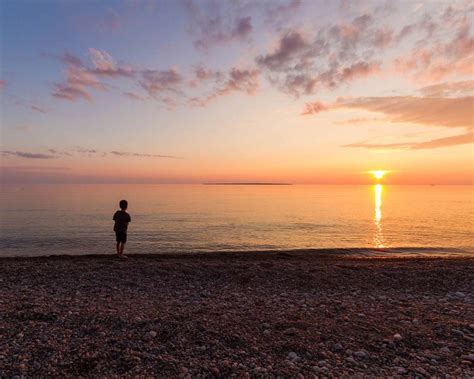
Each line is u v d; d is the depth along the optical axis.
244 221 52.34
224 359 5.03
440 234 37.94
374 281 10.77
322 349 5.46
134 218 56.28
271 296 9.09
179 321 6.58
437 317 7.16
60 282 10.05
